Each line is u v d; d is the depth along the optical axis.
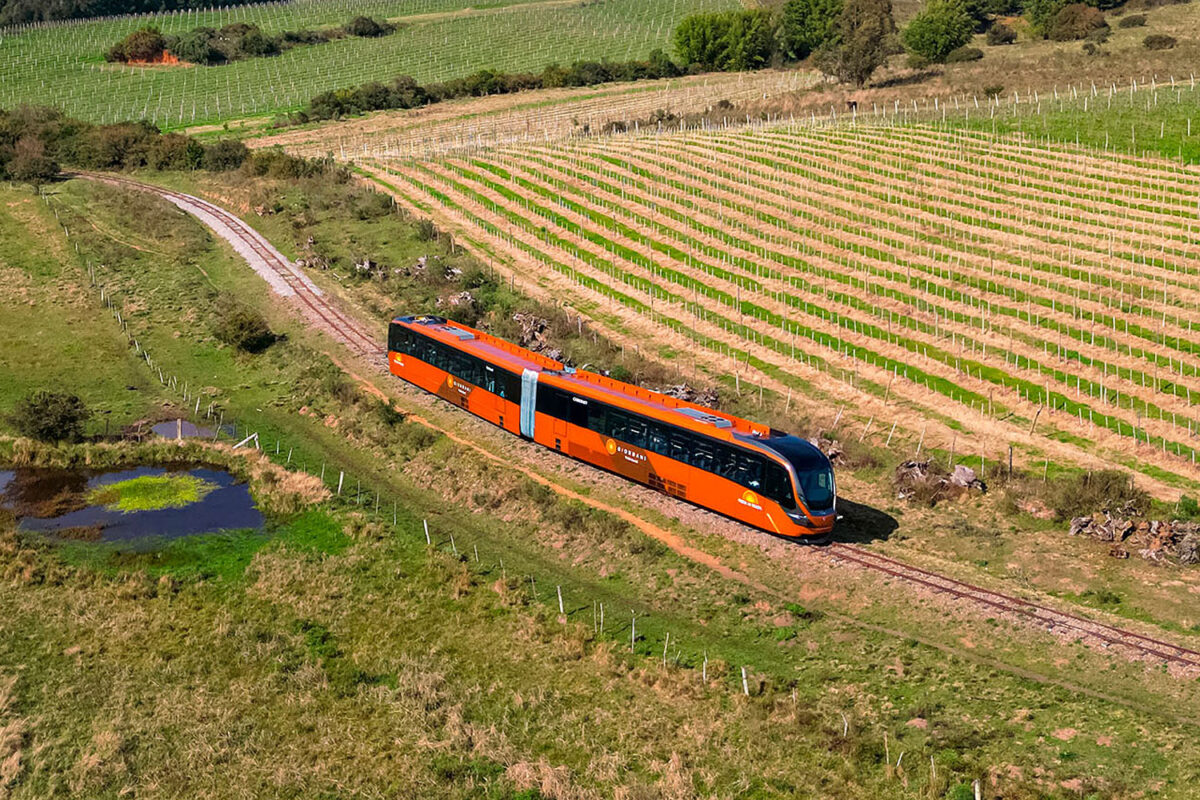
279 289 72.00
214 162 98.12
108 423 56.69
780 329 62.66
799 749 29.95
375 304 69.06
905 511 43.91
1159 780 27.22
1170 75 102.94
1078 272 65.62
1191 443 47.91
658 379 56.72
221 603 39.81
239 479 50.59
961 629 34.62
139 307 70.31
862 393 55.00
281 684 35.00
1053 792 27.23
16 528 45.84
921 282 66.44
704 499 42.16
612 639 36.03
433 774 30.56
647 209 81.44
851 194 80.75
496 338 55.50
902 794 27.95
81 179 94.19
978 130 91.00
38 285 72.94
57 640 37.75
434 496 47.59
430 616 38.25
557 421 48.12
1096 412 51.25
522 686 34.06
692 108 123.00
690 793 28.92
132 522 46.25
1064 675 32.03
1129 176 78.50
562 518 43.28
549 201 84.75
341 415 55.53
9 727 33.31
